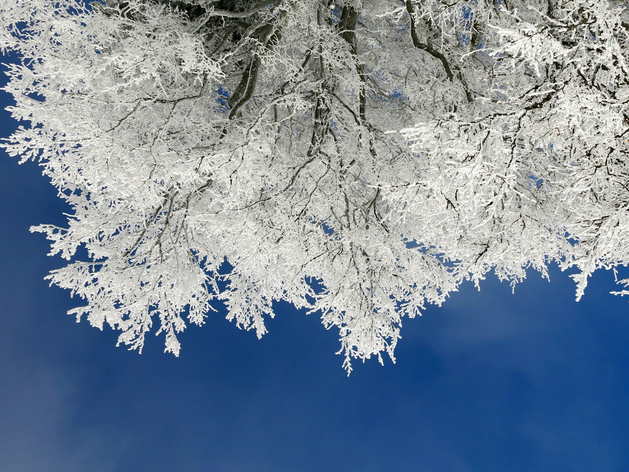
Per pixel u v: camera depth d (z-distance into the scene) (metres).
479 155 3.07
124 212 5.97
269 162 5.55
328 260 5.91
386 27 7.07
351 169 5.96
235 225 5.39
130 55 4.21
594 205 3.46
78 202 5.58
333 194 5.92
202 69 4.79
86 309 5.80
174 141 5.32
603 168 3.25
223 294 7.00
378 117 7.34
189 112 5.38
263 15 5.87
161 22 4.87
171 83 5.75
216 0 5.22
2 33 4.60
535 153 4.45
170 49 4.40
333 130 6.88
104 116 4.91
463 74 5.76
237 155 4.75
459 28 5.45
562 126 3.36
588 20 2.94
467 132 3.26
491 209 3.29
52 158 4.62
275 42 5.67
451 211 3.87
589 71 3.16
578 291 3.38
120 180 4.80
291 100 5.60
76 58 4.66
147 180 4.80
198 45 4.52
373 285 5.79
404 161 5.88
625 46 3.26
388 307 5.69
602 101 2.81
